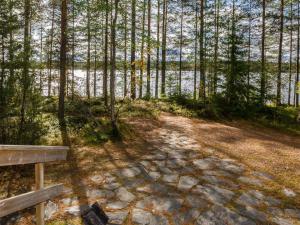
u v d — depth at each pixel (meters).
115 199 6.82
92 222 5.30
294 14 28.56
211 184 7.75
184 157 10.09
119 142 12.00
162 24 31.08
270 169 9.05
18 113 9.88
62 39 15.00
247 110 20.00
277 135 15.23
